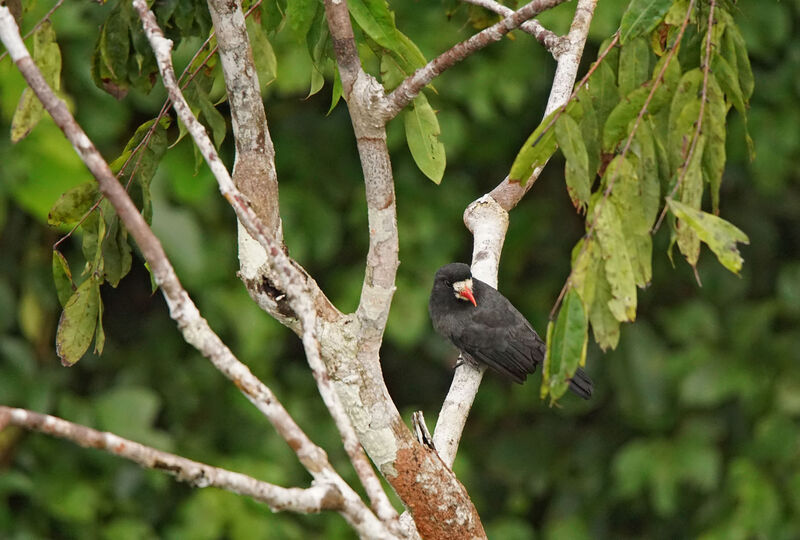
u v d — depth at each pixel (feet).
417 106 20.85
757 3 40.63
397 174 44.29
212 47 21.42
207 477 13.10
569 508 46.55
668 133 16.15
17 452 37.99
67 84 37.42
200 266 37.29
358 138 17.33
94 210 20.79
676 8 16.85
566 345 15.02
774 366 42.98
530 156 16.31
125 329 45.19
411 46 20.16
